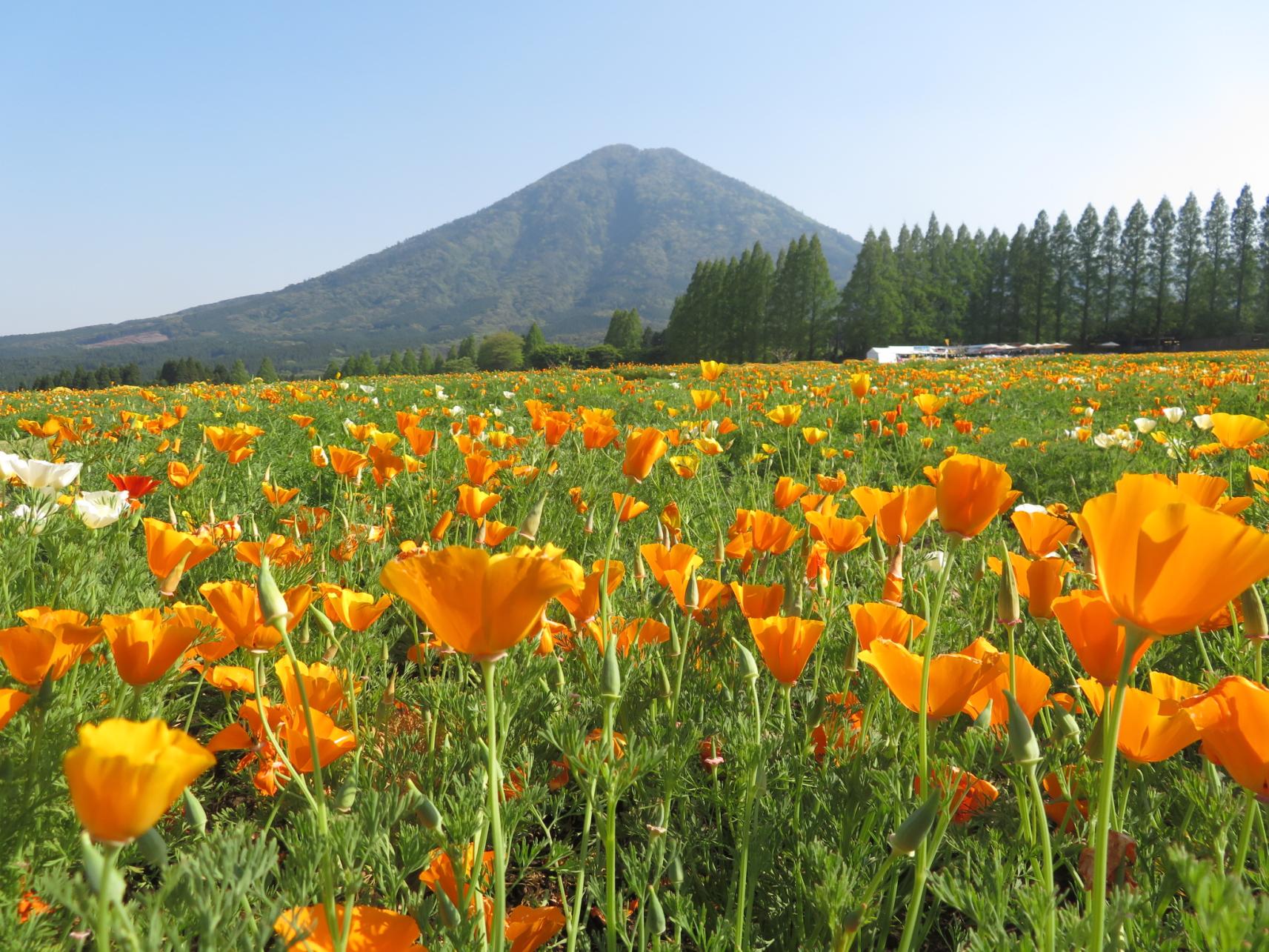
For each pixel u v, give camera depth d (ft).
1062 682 8.11
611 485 16.53
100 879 2.33
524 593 3.19
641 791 6.62
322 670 5.88
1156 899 4.51
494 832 3.43
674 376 78.38
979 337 337.31
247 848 3.59
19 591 8.56
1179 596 2.85
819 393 38.29
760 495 16.29
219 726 7.58
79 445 17.56
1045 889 3.87
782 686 5.93
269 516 13.24
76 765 2.29
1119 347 303.48
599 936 5.42
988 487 4.59
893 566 7.74
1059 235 318.24
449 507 14.90
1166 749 4.22
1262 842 4.85
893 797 5.24
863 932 5.36
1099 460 23.20
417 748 7.16
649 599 8.43
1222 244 293.64
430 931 4.30
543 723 6.99
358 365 344.90
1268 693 3.64
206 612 6.37
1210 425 17.17
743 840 4.75
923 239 387.14
